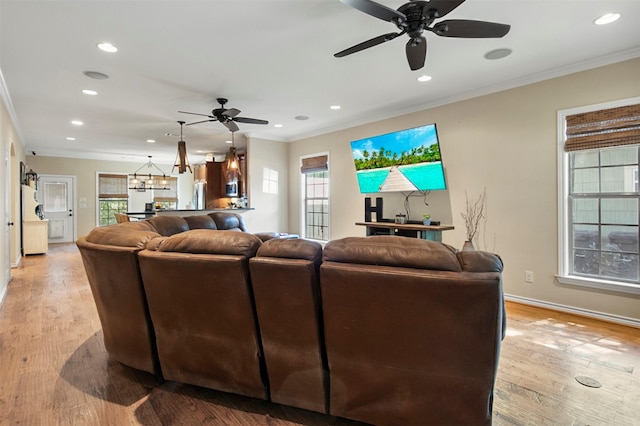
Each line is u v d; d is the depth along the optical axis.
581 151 3.44
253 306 1.79
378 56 3.21
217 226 4.86
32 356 2.53
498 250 4.02
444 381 1.50
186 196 11.20
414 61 2.62
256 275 1.70
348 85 3.99
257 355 1.86
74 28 2.64
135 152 9.06
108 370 2.33
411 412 1.58
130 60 3.24
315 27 2.67
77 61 3.25
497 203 4.02
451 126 4.44
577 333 2.97
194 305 1.90
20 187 6.59
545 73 3.59
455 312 1.40
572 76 3.45
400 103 4.69
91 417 1.81
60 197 9.23
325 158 6.25
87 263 2.29
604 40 2.91
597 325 3.17
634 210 3.21
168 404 1.94
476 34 2.30
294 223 6.96
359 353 1.62
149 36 2.78
